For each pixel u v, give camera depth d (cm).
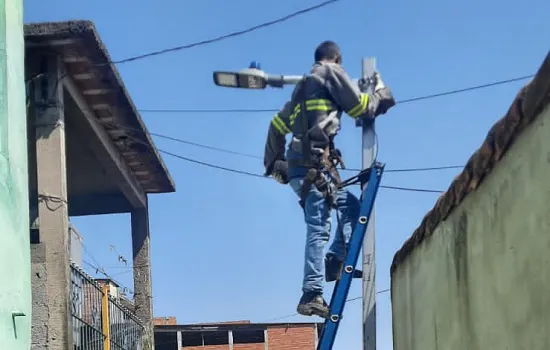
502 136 328
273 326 2862
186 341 2927
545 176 285
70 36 801
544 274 287
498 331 347
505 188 334
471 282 396
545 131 283
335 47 591
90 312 989
